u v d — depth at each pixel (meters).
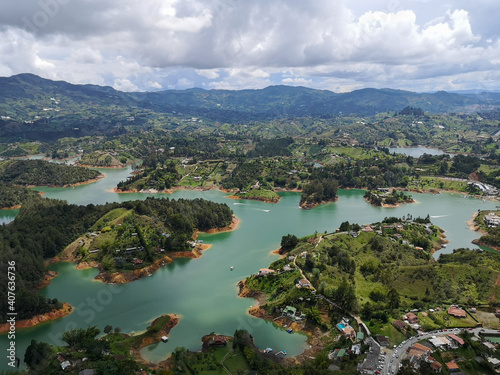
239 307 148.50
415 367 103.00
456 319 129.00
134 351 118.25
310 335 128.25
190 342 125.19
